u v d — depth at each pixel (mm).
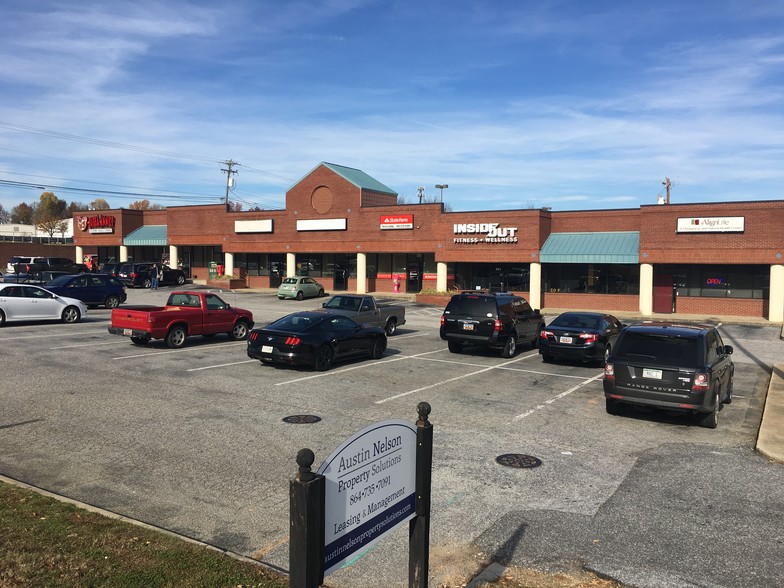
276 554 5816
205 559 5383
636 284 35531
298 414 11000
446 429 10352
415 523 4484
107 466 8133
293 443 9250
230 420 10484
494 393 13383
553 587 5312
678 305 34344
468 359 18141
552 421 11086
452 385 14133
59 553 5320
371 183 45875
